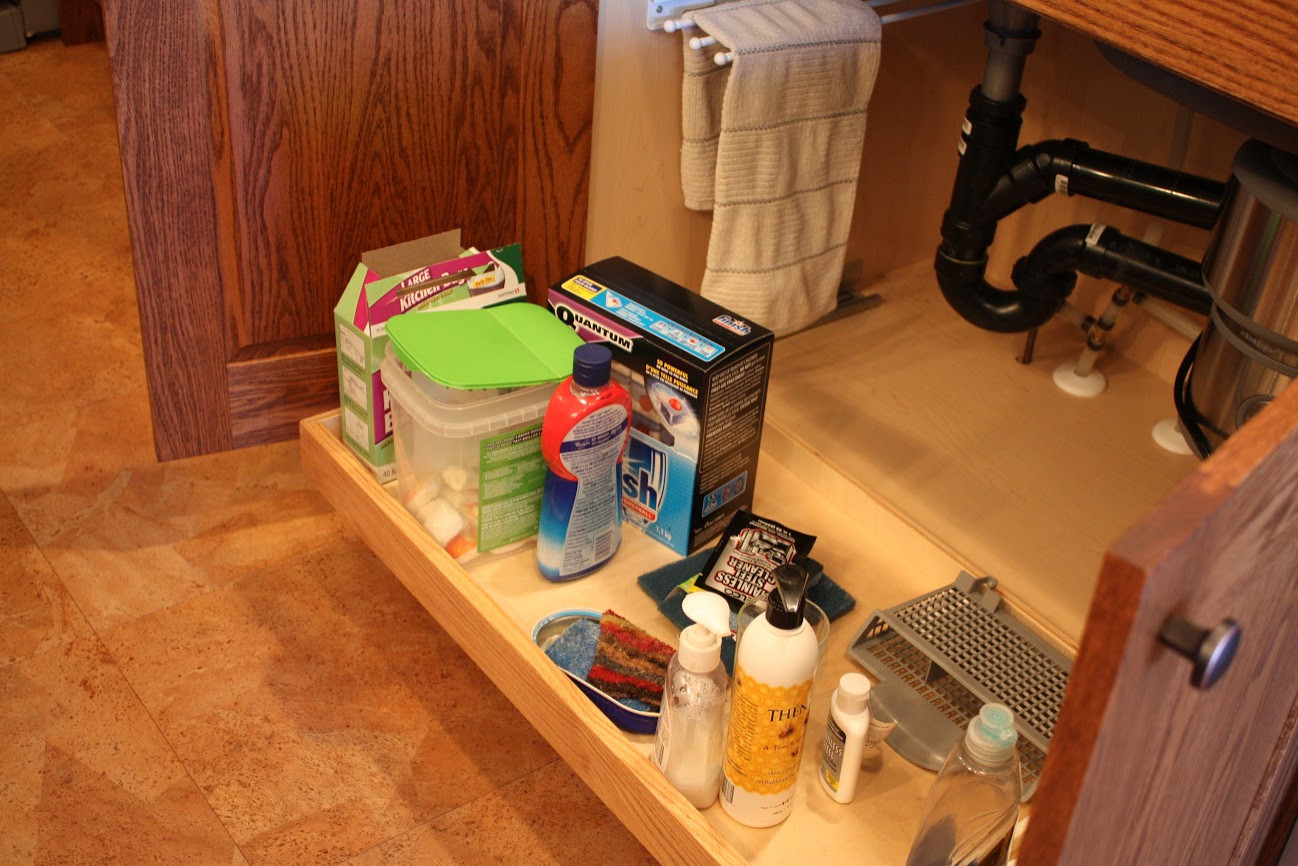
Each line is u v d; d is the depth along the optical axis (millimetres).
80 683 1375
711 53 1460
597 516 1245
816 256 1636
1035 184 1566
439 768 1321
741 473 1328
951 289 1745
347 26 1271
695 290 1795
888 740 1135
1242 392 1229
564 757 1123
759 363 1238
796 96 1472
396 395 1233
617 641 1168
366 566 1563
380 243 1438
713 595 1010
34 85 2553
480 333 1225
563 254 1597
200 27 1192
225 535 1592
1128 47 890
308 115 1302
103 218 2178
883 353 1927
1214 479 528
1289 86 793
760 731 988
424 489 1272
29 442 1709
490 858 1236
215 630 1456
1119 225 1876
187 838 1222
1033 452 1748
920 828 991
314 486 1546
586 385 1150
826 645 1168
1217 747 704
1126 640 500
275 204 1337
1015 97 1523
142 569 1530
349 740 1341
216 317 1379
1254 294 1138
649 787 1008
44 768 1277
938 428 1778
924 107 1927
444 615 1233
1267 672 714
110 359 1870
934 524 1607
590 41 1436
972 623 1242
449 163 1429
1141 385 1894
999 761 917
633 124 1561
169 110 1223
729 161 1468
